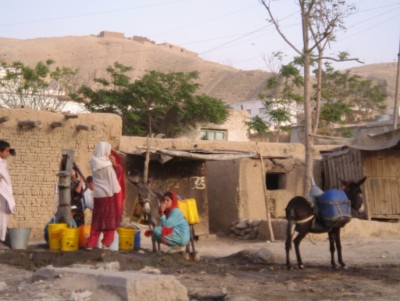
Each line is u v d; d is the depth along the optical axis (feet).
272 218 72.69
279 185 76.02
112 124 62.54
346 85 148.56
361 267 37.63
